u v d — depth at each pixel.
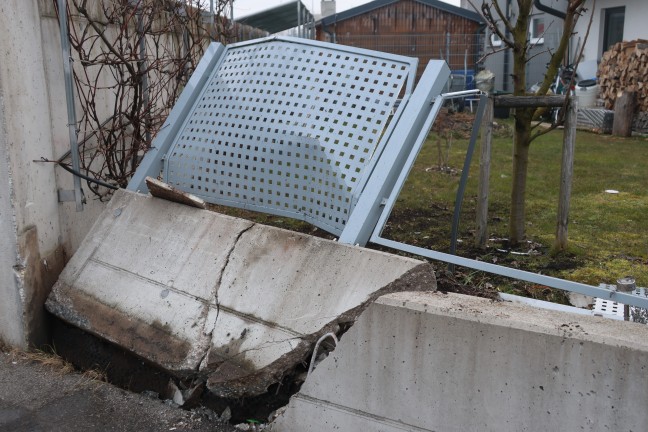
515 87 5.25
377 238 3.12
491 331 2.41
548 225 6.05
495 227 5.98
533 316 2.46
